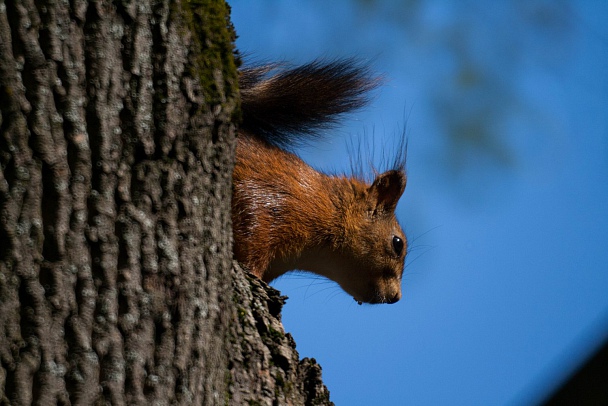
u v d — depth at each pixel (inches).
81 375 181.6
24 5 190.4
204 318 205.8
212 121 217.6
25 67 189.3
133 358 189.6
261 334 254.1
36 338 179.0
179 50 212.8
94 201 193.8
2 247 181.2
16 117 186.5
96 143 196.4
